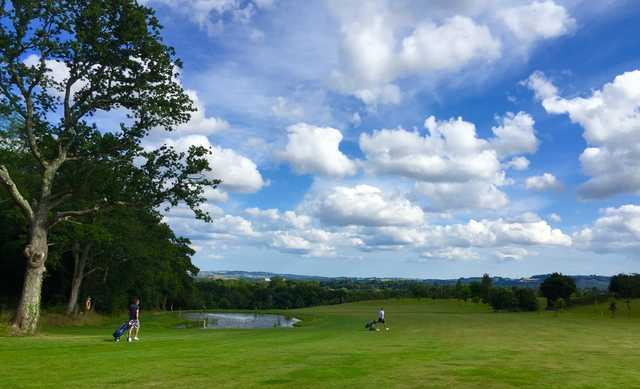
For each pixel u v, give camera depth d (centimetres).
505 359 2042
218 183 3275
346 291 16638
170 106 3170
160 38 3155
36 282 2861
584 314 9181
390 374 1508
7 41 2675
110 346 2127
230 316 8738
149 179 3150
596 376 1611
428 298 15375
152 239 6391
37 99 2948
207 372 1454
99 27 2912
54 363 1554
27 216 2906
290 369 1552
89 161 3133
